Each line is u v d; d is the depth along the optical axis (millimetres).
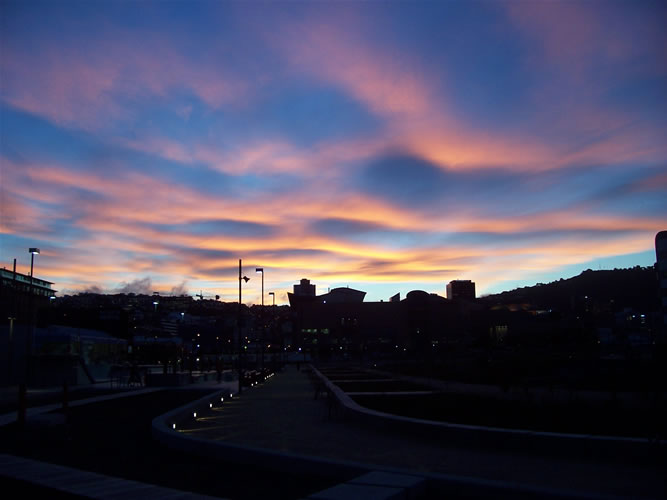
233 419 19188
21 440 12758
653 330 103188
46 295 68438
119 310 97938
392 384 35531
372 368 76125
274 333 193875
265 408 23484
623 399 19766
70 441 13258
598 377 29672
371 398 24062
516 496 6988
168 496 7613
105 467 9969
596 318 163625
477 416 15961
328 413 20812
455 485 7434
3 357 43094
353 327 188250
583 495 6609
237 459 10008
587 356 60406
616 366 36938
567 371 37000
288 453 9438
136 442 13070
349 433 14945
